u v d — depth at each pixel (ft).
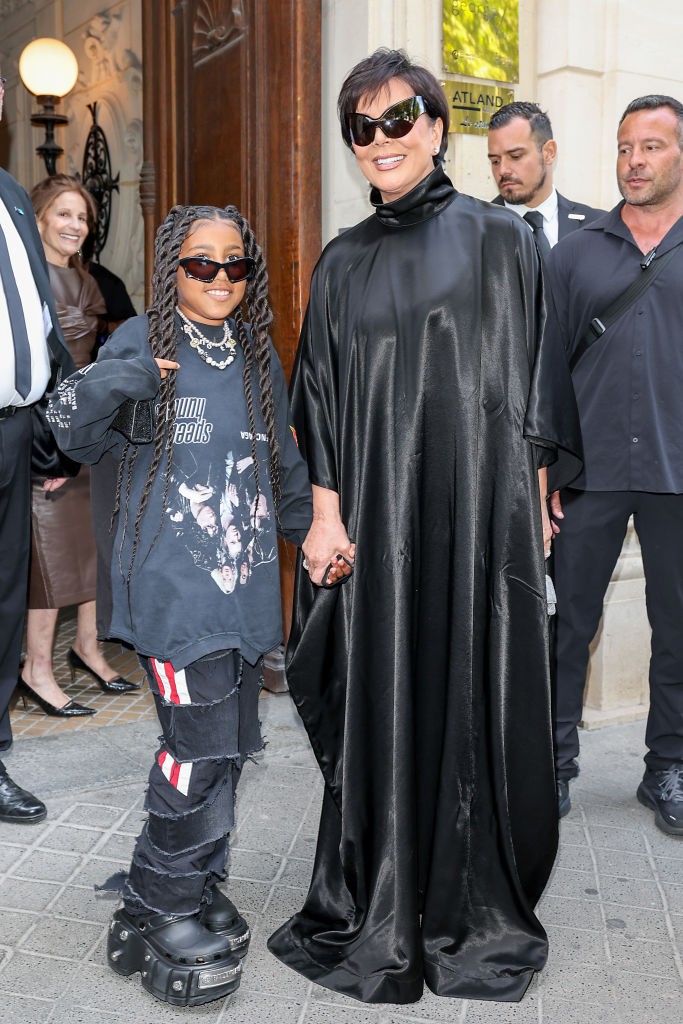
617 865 9.25
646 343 9.65
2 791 9.81
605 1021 6.96
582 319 10.03
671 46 12.84
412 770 7.12
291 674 7.56
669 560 10.01
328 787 7.66
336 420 7.33
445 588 7.20
